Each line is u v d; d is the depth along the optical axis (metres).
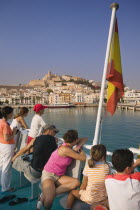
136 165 3.32
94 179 3.30
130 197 2.65
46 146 4.27
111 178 2.84
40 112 5.76
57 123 51.81
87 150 13.10
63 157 3.69
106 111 5.46
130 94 157.12
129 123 48.25
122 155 2.76
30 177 4.31
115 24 5.38
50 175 3.77
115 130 36.72
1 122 4.81
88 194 3.35
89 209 3.30
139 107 112.25
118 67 5.33
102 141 26.66
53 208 3.99
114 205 2.74
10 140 4.83
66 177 3.76
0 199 4.25
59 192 3.66
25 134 6.09
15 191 4.71
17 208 3.98
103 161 3.40
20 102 183.38
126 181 2.71
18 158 4.64
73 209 3.44
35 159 4.26
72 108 132.50
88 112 95.25
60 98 168.50
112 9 5.28
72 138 3.73
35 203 4.16
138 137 28.86
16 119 5.77
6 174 4.66
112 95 5.43
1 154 4.82
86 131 36.84
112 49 5.38
